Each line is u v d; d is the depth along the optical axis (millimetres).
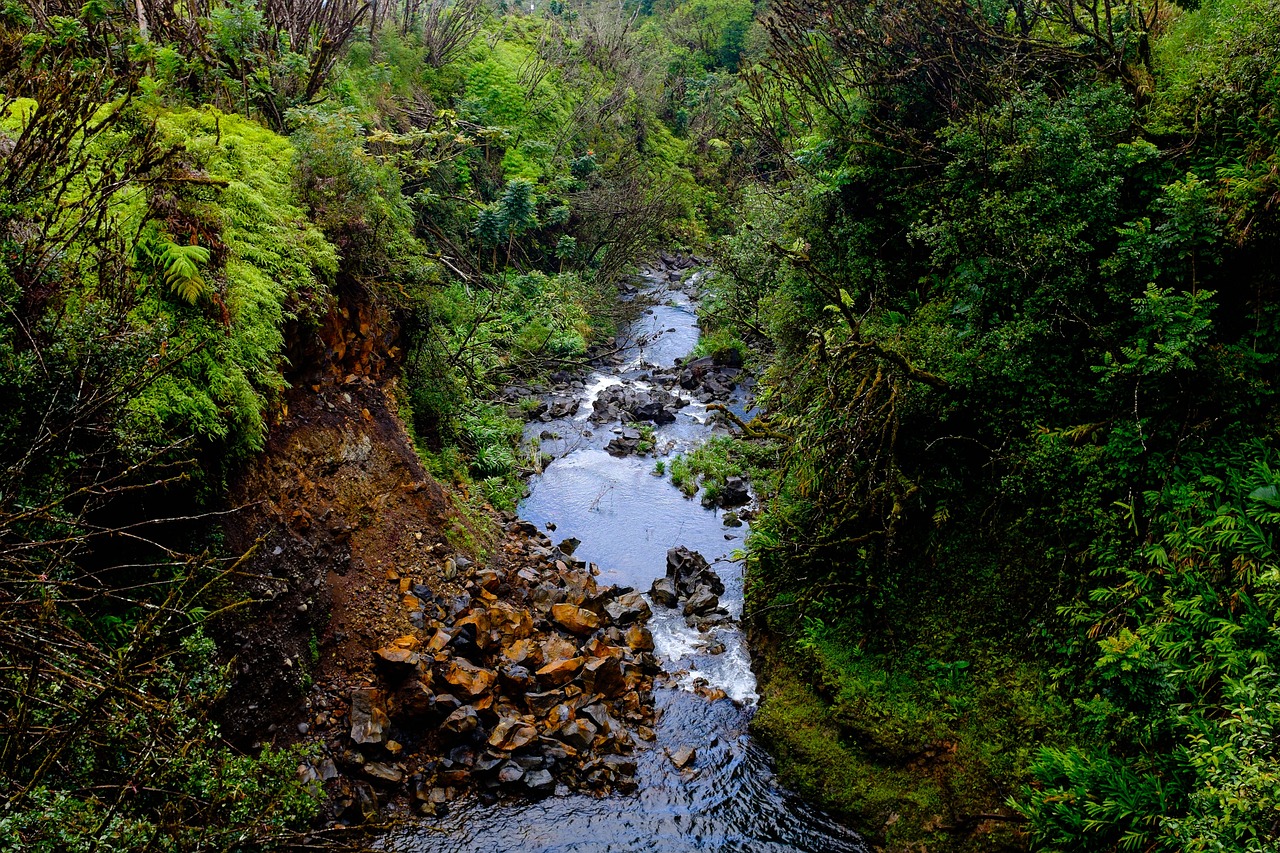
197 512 5281
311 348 7477
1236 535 5004
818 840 5836
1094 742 5262
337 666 6246
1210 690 4766
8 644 2941
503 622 7227
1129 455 5738
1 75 5406
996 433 6508
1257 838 3520
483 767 5957
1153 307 5578
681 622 8438
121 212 5531
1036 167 6477
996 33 7727
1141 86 6848
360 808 5465
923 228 7117
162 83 7926
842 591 7172
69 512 4066
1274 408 5414
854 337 6578
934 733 5957
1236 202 5633
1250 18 6234
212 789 3430
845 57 8359
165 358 4922
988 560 6465
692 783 6297
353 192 8492
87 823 2869
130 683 3305
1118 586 5547
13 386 4023
